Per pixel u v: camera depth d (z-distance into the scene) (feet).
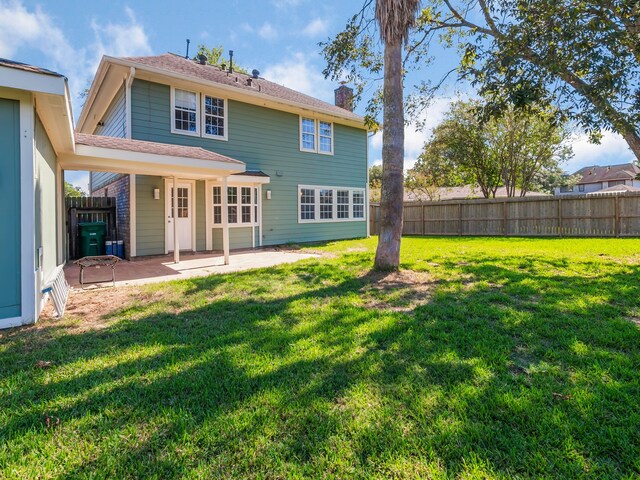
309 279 20.01
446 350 9.82
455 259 26.71
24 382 8.25
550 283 17.70
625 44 18.60
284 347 10.21
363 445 5.98
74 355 9.82
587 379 8.13
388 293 16.55
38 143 14.06
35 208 13.25
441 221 56.54
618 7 18.47
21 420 6.78
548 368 8.72
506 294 15.90
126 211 31.19
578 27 18.10
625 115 19.79
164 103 31.32
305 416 6.80
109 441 6.16
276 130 40.34
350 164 49.70
